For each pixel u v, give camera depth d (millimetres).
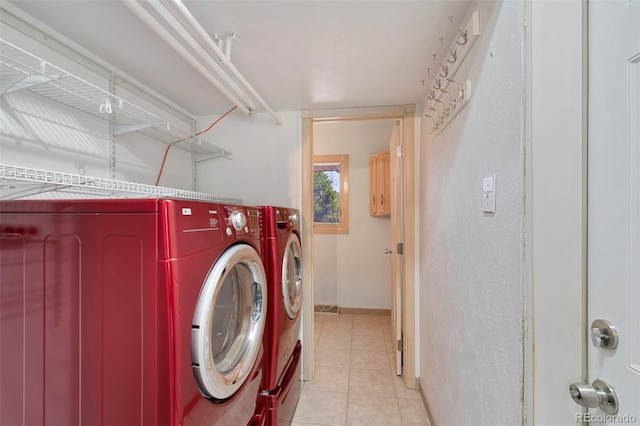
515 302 760
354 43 1329
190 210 803
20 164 1108
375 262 3453
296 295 1870
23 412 784
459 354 1195
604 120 610
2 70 935
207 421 843
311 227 2215
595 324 632
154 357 711
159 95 1907
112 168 1546
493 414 889
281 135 2246
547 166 678
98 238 742
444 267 1414
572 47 660
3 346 796
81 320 752
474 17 995
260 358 1260
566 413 673
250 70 1594
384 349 2578
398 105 2072
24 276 788
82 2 1038
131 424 723
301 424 1641
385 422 1658
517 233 749
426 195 1819
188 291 767
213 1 1049
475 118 1023
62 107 1276
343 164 3492
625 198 564
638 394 542
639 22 532
